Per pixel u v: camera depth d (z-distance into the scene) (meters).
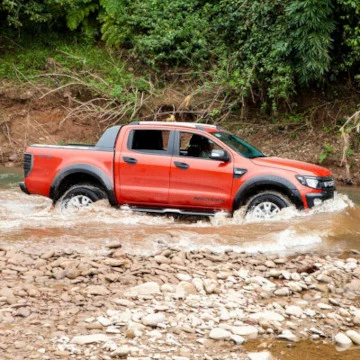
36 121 19.27
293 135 17.44
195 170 9.30
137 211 9.62
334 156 16.16
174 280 6.23
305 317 5.42
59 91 19.81
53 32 22.78
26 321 4.92
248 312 5.42
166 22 20.58
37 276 6.18
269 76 17.67
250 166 9.17
